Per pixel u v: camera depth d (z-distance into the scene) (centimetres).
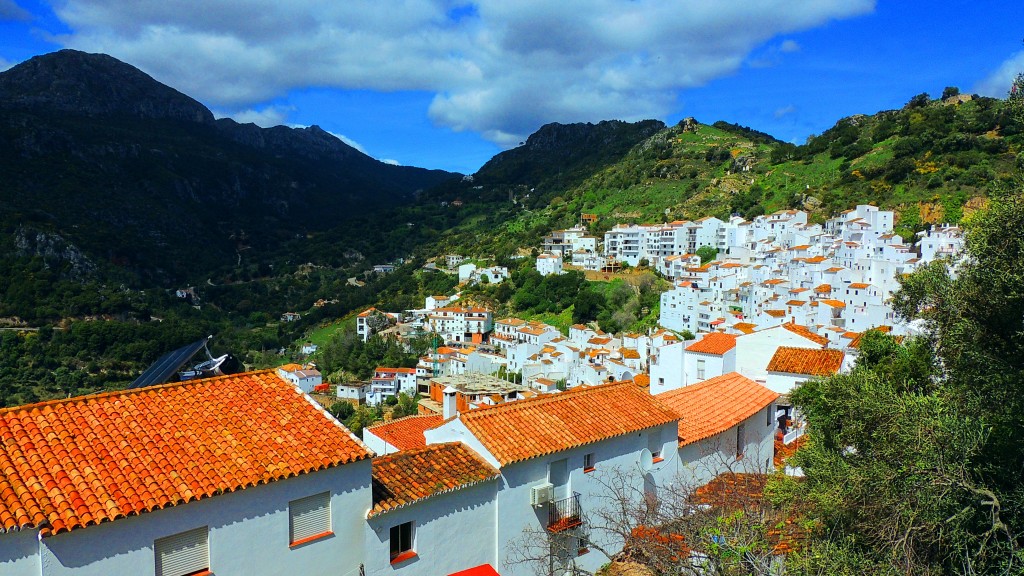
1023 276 1282
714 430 2236
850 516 1450
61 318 11169
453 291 17575
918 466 1308
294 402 1512
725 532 1435
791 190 16575
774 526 1658
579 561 1795
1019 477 1332
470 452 1677
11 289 11850
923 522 1294
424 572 1500
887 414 1462
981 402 1439
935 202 12556
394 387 11775
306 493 1312
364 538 1400
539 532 1702
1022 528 1280
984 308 1439
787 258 12056
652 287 13650
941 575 1309
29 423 1220
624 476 1906
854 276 9769
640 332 11644
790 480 1697
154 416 1332
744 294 10938
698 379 3622
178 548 1155
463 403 4075
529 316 14688
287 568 1288
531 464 1694
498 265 18150
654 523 1756
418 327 15388
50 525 1005
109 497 1088
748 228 14662
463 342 14575
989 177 12588
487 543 1622
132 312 12612
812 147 19050
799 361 3516
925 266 1716
